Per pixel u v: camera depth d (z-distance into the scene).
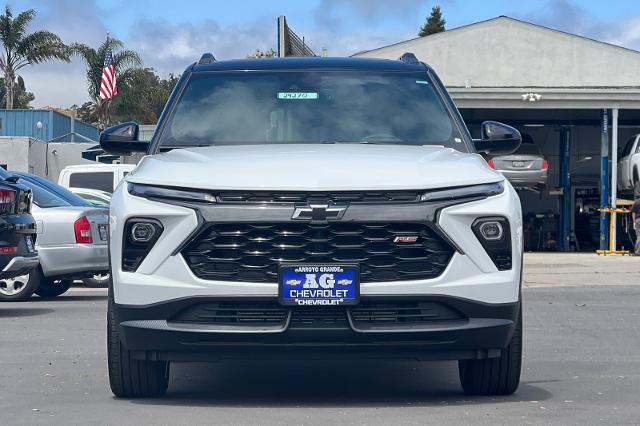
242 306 6.04
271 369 8.11
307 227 6.01
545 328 11.34
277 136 7.36
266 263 6.02
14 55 56.53
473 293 6.05
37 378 7.73
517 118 38.28
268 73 7.88
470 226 6.09
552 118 38.22
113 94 52.53
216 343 6.02
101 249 15.23
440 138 7.40
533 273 21.91
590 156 39.62
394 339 6.00
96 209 15.37
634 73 40.78
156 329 6.06
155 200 6.12
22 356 8.99
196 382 7.45
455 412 6.13
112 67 52.34
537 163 29.52
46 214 14.93
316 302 5.96
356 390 7.10
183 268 6.04
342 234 6.01
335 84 7.78
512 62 40.84
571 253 33.03
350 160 6.45
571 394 6.92
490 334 6.11
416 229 6.05
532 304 14.44
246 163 6.38
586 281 19.91
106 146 7.54
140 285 6.07
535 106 30.86
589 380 7.62
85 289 17.98
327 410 6.20
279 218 5.99
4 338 10.30
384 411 6.16
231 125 7.44
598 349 9.56
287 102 7.61
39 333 10.74
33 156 44.53
